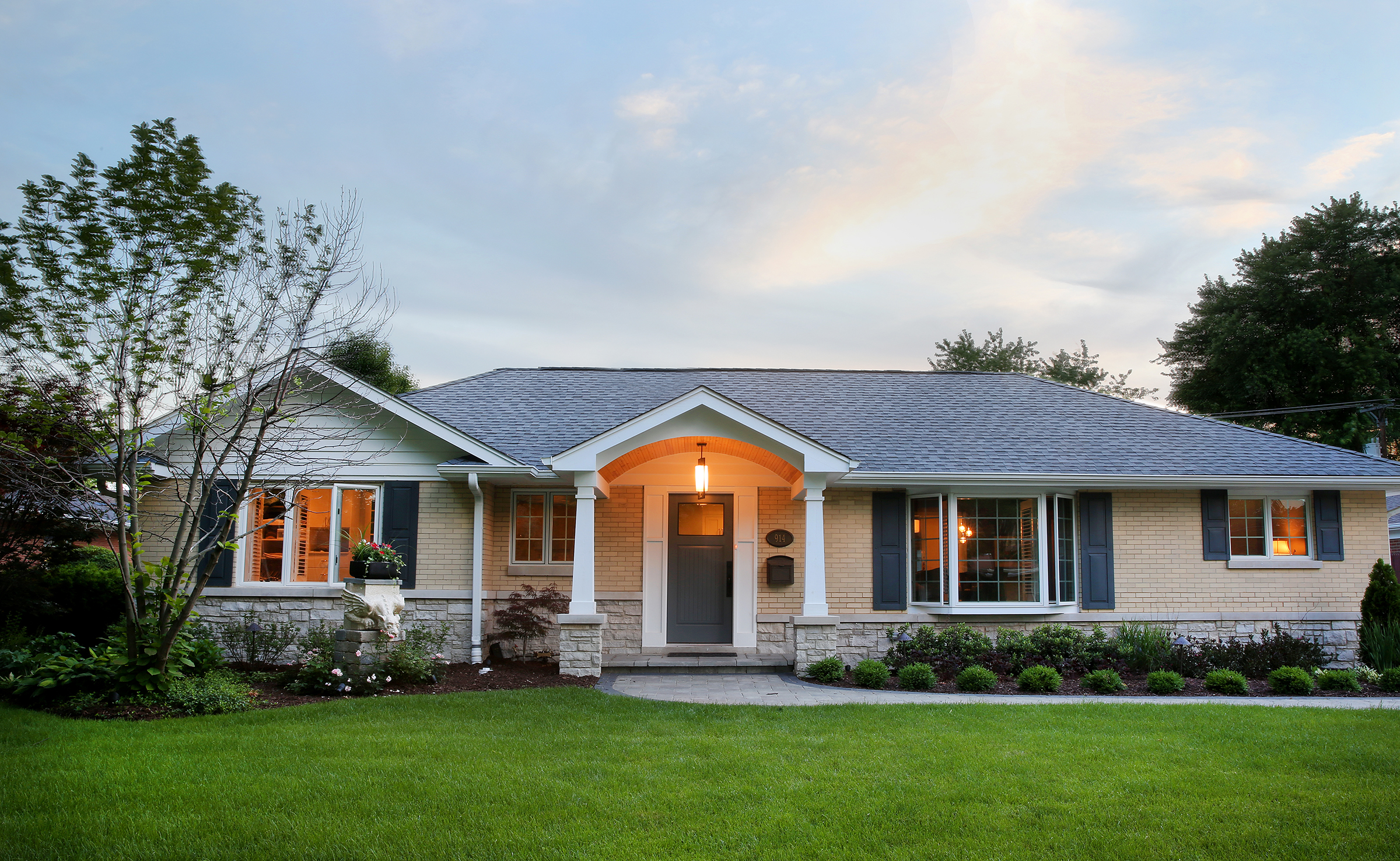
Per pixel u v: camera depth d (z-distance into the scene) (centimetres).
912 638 1225
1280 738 719
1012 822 513
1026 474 1237
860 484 1265
